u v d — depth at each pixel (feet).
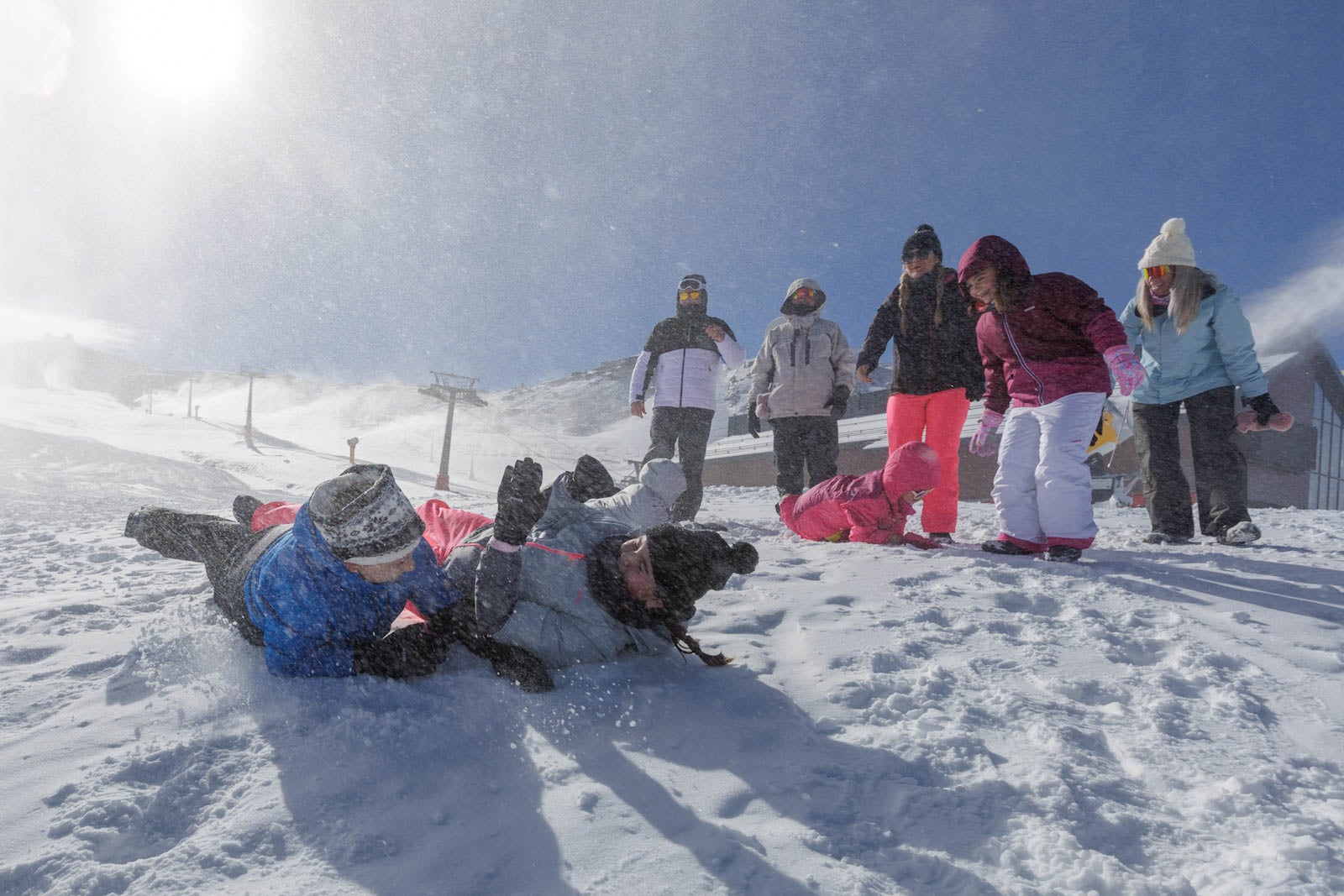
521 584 8.34
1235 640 9.34
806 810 5.74
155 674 7.84
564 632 8.28
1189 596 11.28
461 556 8.70
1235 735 6.96
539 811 5.64
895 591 11.48
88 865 4.85
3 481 37.83
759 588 11.74
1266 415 15.72
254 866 4.93
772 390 18.95
